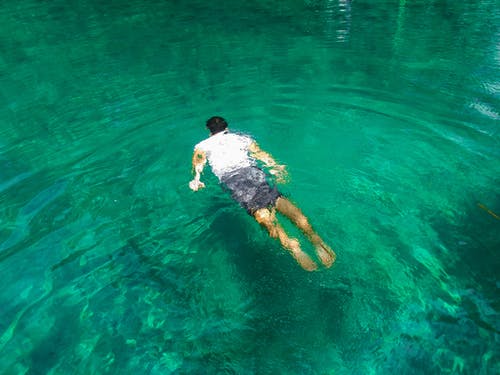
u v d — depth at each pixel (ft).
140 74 24.54
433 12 37.01
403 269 9.57
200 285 9.59
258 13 40.60
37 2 49.73
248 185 11.37
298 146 15.62
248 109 19.20
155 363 7.88
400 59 24.79
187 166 14.84
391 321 8.29
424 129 16.21
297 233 11.27
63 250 10.95
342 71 23.40
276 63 25.43
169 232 11.49
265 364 7.67
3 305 9.31
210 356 7.93
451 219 11.21
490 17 33.24
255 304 8.89
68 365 7.93
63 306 9.24
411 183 12.89
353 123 17.24
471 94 18.93
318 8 41.91
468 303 8.63
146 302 9.27
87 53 29.30
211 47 29.53
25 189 13.74
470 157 14.06
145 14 42.06
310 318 8.44
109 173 14.48
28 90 22.75
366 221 11.31
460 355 7.52
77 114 19.35
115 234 11.48
